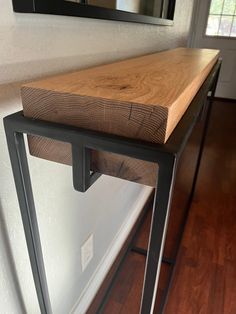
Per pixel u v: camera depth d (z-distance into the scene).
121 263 1.23
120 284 1.15
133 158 0.32
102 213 1.03
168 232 1.44
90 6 0.61
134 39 0.98
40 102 0.34
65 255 0.80
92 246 1.00
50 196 0.65
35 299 0.70
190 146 2.47
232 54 3.85
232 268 1.26
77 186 0.38
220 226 1.52
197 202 1.72
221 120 3.29
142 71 0.51
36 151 0.40
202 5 3.67
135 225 1.48
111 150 0.32
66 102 0.33
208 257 1.31
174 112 0.31
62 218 0.73
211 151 2.47
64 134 0.34
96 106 0.31
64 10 0.53
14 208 0.54
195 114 0.39
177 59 0.75
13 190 0.52
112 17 0.73
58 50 0.58
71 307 0.94
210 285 1.17
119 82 0.40
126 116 0.30
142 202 1.57
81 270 0.95
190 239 1.41
